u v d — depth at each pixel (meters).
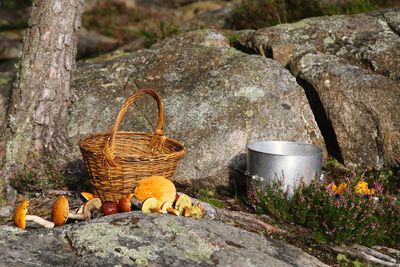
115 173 5.26
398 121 6.46
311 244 5.01
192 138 6.30
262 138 6.29
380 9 9.39
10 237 4.45
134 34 16.41
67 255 4.25
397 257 4.96
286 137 6.37
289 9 10.89
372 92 6.59
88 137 5.68
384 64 7.13
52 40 6.24
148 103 6.77
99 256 4.20
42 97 6.22
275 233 5.13
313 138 6.63
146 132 6.12
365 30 7.78
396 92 6.56
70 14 6.30
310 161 5.50
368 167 6.58
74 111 6.75
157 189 5.11
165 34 10.37
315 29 7.88
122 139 5.87
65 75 6.38
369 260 4.82
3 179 5.95
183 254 4.32
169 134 6.41
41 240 4.43
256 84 6.67
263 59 7.01
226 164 6.15
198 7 17.78
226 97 6.57
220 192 6.19
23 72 6.23
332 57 7.35
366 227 5.04
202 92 6.69
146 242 4.39
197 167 6.16
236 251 4.47
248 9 11.20
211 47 7.37
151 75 7.10
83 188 6.13
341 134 6.70
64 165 6.25
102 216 4.97
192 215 4.92
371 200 5.11
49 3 6.22
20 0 22.00
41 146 6.27
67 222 5.11
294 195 5.39
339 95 6.71
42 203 5.73
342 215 4.96
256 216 5.41
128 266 4.12
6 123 6.21
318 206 5.18
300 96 6.71
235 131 6.27
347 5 10.33
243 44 8.27
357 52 7.36
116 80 7.15
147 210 4.91
